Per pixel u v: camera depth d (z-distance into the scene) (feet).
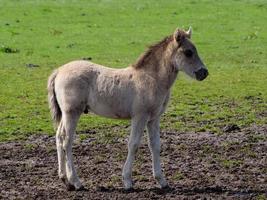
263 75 81.05
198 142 54.13
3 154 50.31
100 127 58.34
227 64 88.02
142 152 51.16
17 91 70.95
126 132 56.95
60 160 41.88
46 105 65.72
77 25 114.83
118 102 41.06
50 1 136.56
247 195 40.50
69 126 41.22
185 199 39.50
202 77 40.86
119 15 124.16
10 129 57.21
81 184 41.75
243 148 52.44
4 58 89.25
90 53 93.71
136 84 40.75
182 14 125.70
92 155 50.37
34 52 93.86
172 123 60.08
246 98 70.13
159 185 42.04
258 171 46.26
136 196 40.11
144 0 140.36
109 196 40.14
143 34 108.47
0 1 134.62
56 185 42.93
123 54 93.40
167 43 41.09
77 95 41.06
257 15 125.70
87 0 138.92
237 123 60.34
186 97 69.87
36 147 52.31
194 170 46.42
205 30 112.16
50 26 113.50
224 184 43.04
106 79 41.27
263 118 62.39
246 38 106.11
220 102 68.28
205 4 135.54
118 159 49.16
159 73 40.73
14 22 115.85
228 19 121.90
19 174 45.44
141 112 40.63
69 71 41.52
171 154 50.60
